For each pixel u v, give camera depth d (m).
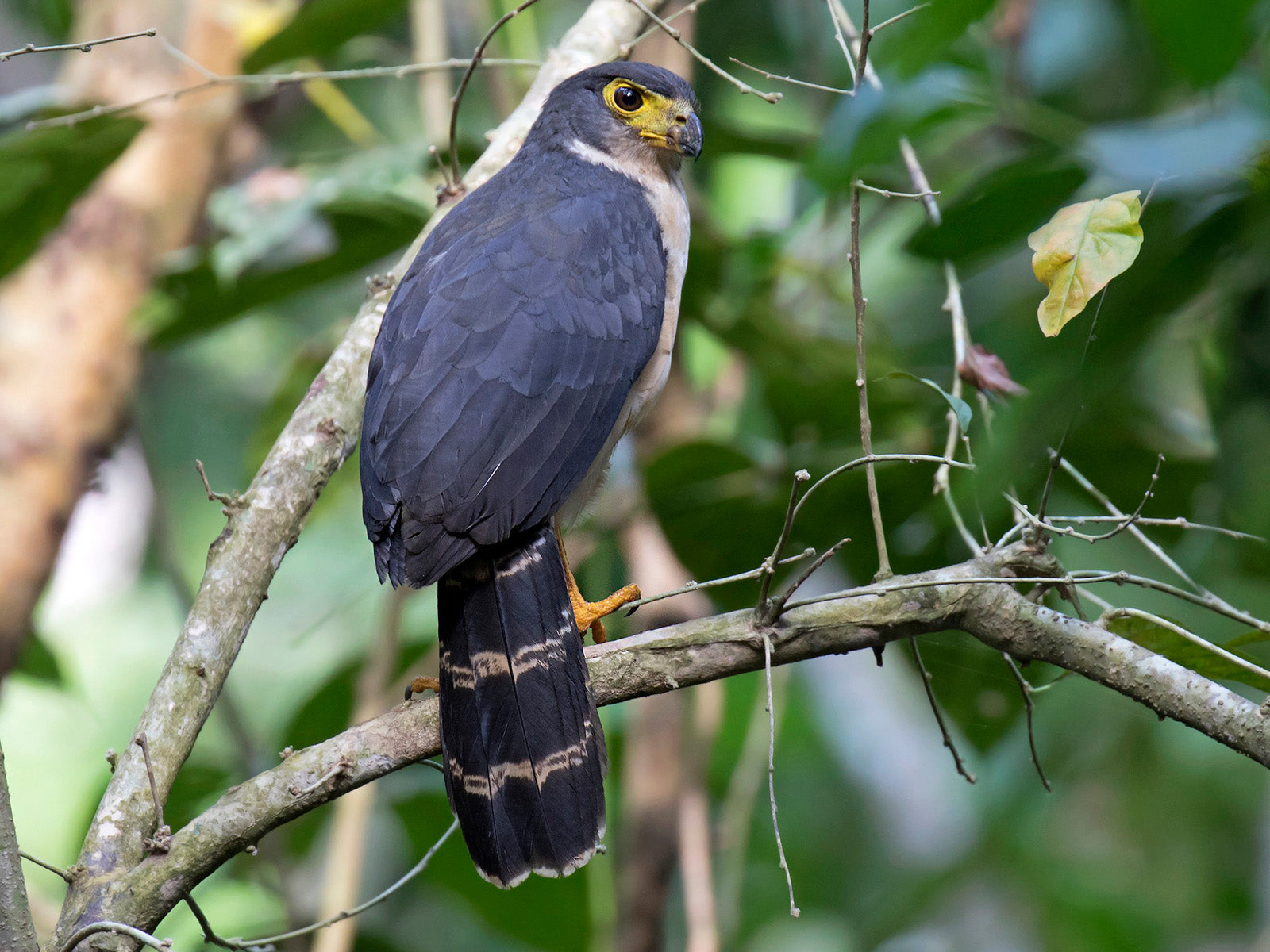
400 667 10.96
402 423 7.19
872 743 14.01
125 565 16.94
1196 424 10.38
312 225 11.90
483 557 7.06
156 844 6.16
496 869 6.40
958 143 11.81
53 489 11.31
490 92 11.84
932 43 6.70
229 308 10.96
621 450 12.16
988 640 6.58
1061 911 12.52
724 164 13.24
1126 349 7.09
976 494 6.77
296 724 10.81
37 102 10.16
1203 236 7.14
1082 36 11.84
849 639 6.55
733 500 10.12
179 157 12.08
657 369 8.30
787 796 14.02
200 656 6.67
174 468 16.62
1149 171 6.97
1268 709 6.18
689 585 6.58
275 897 10.95
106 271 11.71
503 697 6.68
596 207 8.30
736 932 12.93
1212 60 6.54
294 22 10.08
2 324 11.48
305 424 7.52
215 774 9.98
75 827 11.85
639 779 11.29
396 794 10.52
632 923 11.11
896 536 10.16
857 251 6.85
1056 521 8.49
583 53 9.50
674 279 8.77
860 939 12.54
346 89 14.52
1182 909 12.79
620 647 6.72
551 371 7.49
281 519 7.16
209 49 12.23
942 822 13.76
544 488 7.22
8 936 5.66
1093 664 6.46
